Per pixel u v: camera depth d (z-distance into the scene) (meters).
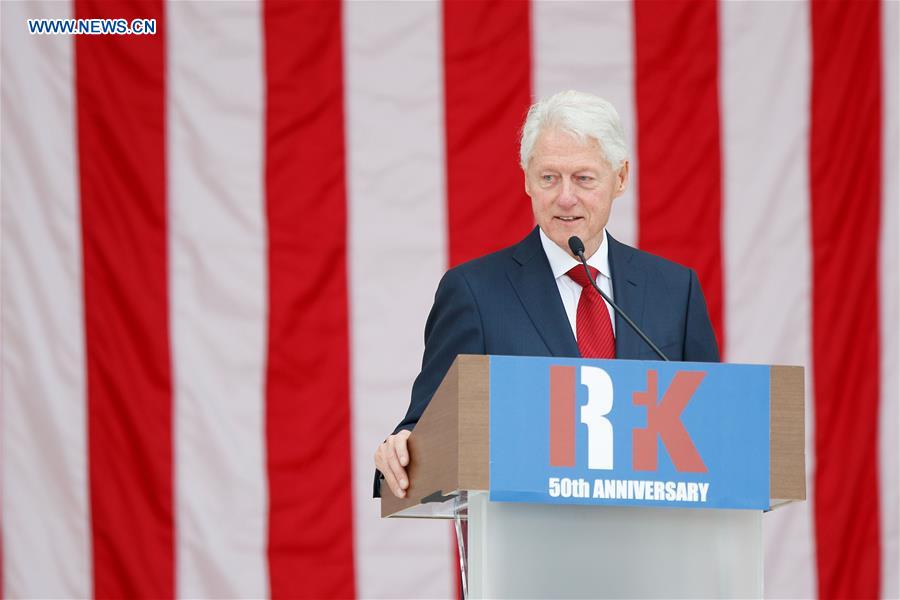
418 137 20.70
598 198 11.10
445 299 11.37
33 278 19.98
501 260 11.48
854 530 20.47
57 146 20.23
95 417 19.88
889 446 20.61
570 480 8.30
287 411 20.06
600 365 8.45
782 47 21.31
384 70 20.81
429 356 11.30
